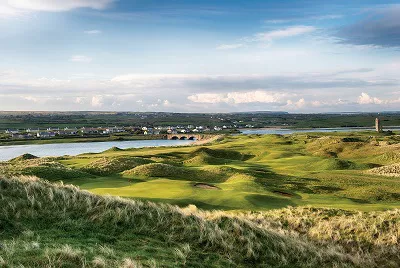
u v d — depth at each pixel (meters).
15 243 11.66
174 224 16.19
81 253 11.25
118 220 15.46
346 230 20.53
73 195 17.25
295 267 14.98
